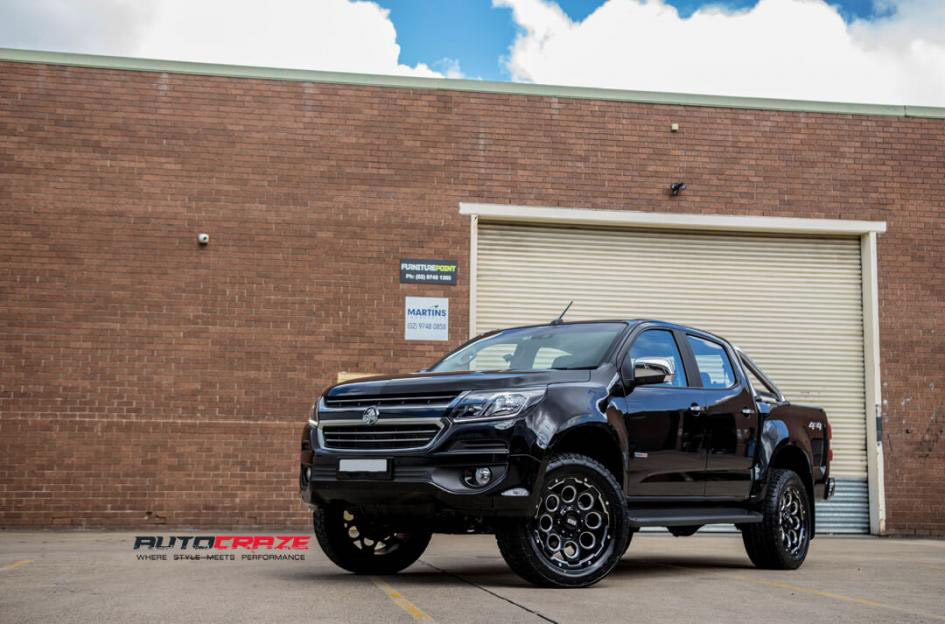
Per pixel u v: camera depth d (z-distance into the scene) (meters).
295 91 14.77
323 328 14.40
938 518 15.58
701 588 6.73
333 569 7.89
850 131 16.06
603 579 7.30
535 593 6.18
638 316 15.45
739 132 15.78
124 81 14.43
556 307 15.27
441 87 15.10
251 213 14.46
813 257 16.03
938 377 15.88
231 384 14.10
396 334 14.56
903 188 16.11
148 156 14.35
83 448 13.73
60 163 14.18
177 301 14.15
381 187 14.79
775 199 15.76
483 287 15.11
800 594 6.50
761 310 15.80
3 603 5.59
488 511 6.22
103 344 13.94
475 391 6.46
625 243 15.57
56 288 13.96
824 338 15.90
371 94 14.94
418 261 14.74
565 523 6.58
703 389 8.09
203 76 14.59
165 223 14.27
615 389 7.14
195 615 5.09
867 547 12.68
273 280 14.38
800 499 8.87
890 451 15.64
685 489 7.66
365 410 6.68
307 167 14.66
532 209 15.11
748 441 8.32
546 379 6.77
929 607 5.95
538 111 15.31
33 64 14.29
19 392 13.71
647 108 15.60
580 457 6.59
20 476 13.59
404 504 6.39
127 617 5.02
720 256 15.80
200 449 13.94
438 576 7.37
